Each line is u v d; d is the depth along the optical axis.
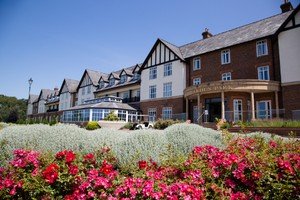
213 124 21.66
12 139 6.77
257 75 24.28
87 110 35.34
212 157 4.48
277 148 5.97
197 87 24.64
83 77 54.88
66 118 41.09
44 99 73.56
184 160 4.44
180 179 3.93
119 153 6.62
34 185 3.59
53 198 3.61
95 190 3.52
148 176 3.80
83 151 7.05
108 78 48.19
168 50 34.22
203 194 3.35
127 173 5.50
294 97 21.16
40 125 7.75
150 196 3.18
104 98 39.28
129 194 3.32
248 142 6.30
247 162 4.10
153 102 34.78
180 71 31.84
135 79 41.09
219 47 28.23
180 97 31.14
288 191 3.49
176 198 3.12
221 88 22.56
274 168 3.90
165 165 4.60
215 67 28.45
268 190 3.65
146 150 6.79
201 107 26.53
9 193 3.56
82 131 7.74
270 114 21.28
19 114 81.19
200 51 30.86
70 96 57.62
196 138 7.67
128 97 42.00
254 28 27.11
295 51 21.72
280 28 22.72
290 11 25.78
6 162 6.43
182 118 28.34
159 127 23.89
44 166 4.02
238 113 23.06
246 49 25.69
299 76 21.14
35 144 6.83
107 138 7.50
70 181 3.70
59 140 7.11
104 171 3.78
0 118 76.06
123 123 30.92
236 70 26.19
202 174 3.98
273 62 23.28
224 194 3.58
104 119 32.22
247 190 3.80
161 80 34.28
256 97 23.91
